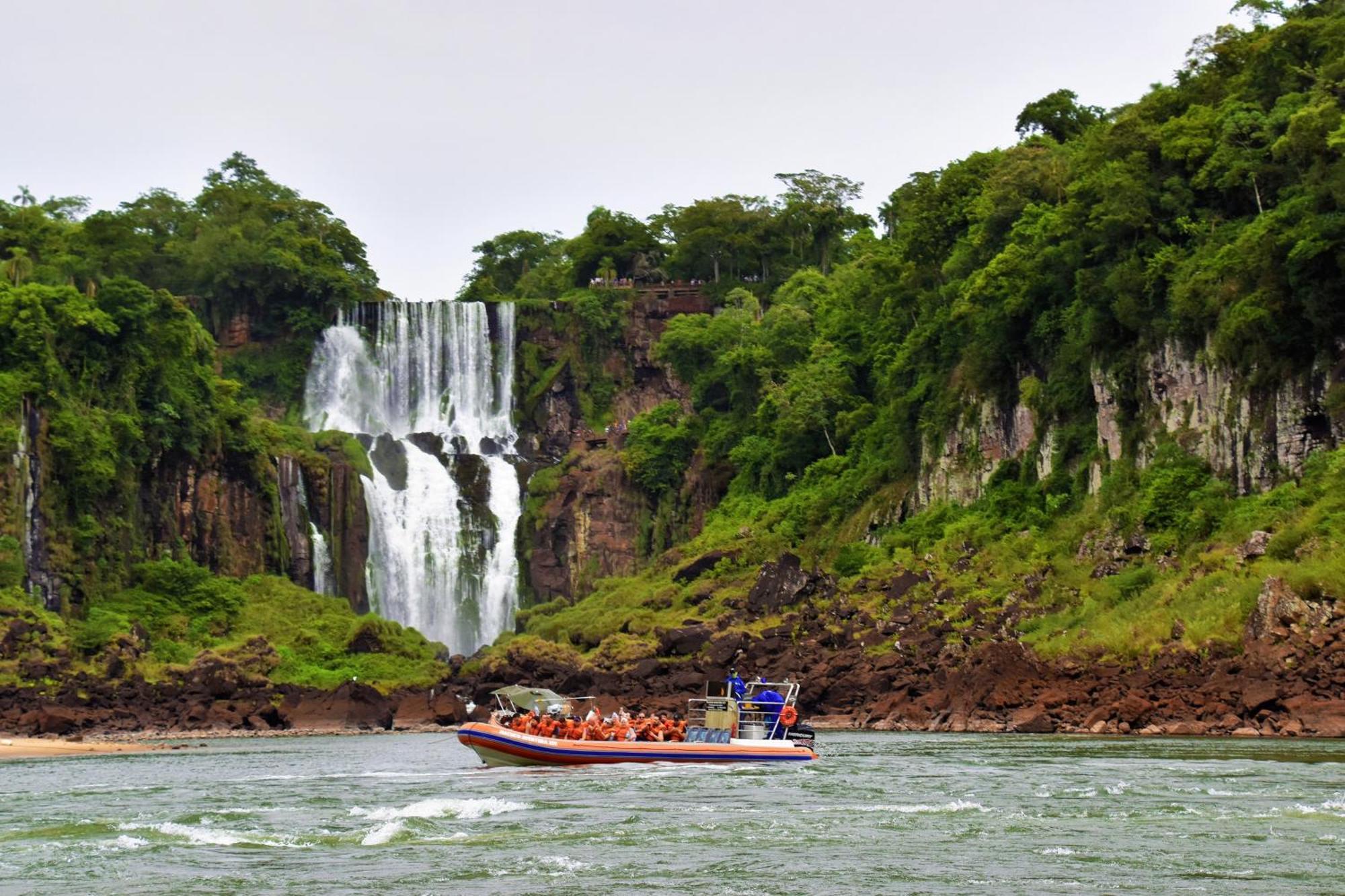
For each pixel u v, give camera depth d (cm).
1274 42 12938
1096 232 12719
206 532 17025
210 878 4153
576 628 15112
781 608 13600
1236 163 12056
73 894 3962
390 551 18762
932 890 3884
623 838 4709
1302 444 10694
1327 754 6800
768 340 19112
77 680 13200
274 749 9869
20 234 19538
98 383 16212
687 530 18688
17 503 14700
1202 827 4694
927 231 16300
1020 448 13862
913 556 13688
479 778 6862
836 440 17388
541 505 19412
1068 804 5259
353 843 4691
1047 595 11538
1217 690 8638
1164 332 11988
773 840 4628
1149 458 12038
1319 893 3781
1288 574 9194
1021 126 17362
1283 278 10800
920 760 7150
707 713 7769
